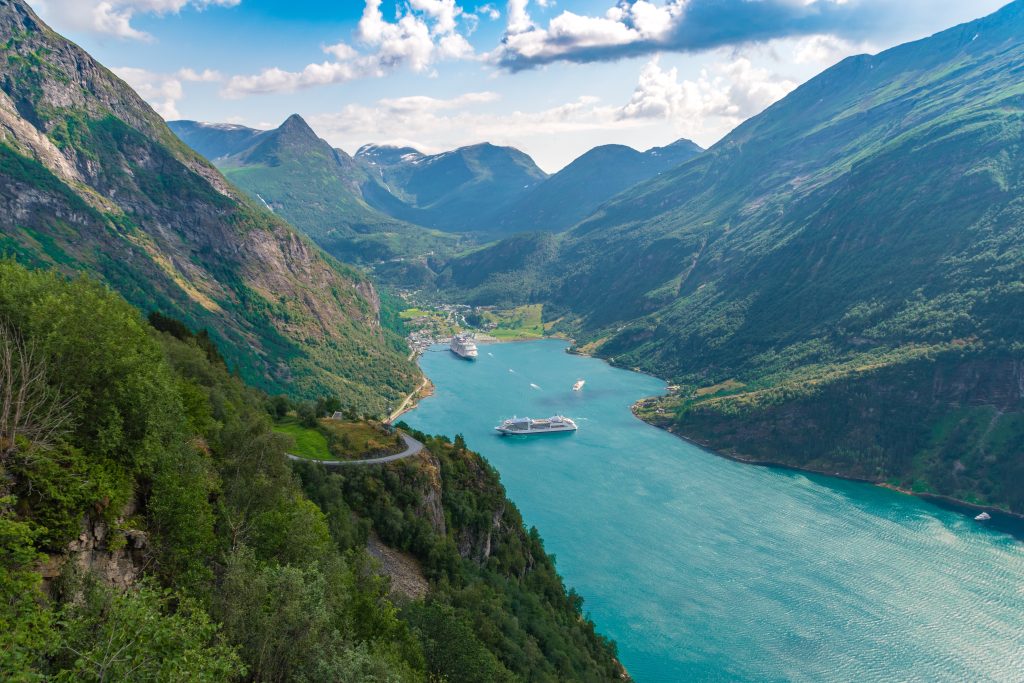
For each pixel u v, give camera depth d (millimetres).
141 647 34062
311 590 52438
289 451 129125
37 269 62000
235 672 41219
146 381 55250
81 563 42750
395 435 150500
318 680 47594
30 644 31406
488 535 138875
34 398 46406
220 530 61344
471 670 70812
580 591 159500
